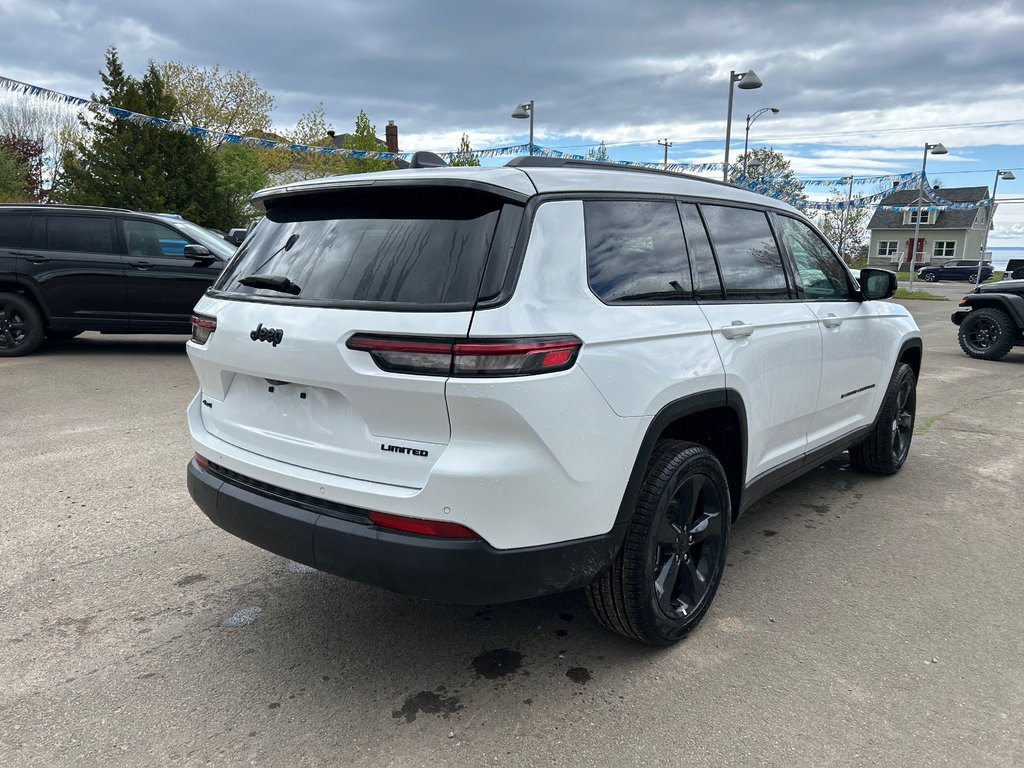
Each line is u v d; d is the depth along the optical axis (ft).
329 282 7.85
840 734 7.66
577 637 9.65
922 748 7.43
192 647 9.34
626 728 7.77
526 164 8.67
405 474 7.23
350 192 8.34
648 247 8.96
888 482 16.19
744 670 8.85
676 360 8.57
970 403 24.99
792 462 11.99
